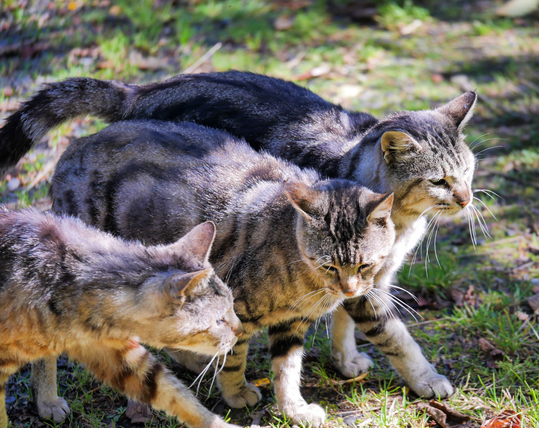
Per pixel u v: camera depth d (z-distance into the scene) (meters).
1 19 7.71
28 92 6.55
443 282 5.20
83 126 6.24
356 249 3.61
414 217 4.10
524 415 3.86
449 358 4.49
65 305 3.42
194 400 3.69
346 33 8.80
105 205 4.00
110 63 7.16
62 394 4.16
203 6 8.92
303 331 4.00
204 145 4.02
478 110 7.52
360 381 4.32
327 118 4.42
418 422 3.90
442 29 9.13
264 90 4.57
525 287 5.17
